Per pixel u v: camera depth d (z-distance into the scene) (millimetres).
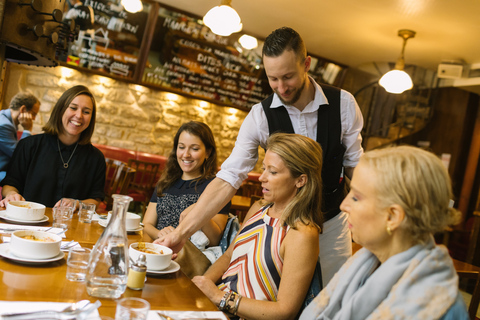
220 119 6137
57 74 5191
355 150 2178
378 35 5074
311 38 5523
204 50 5582
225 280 1678
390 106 6656
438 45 5152
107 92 5453
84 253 1247
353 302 1078
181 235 1790
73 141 2660
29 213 1813
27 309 984
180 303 1214
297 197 1577
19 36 1928
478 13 4047
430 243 1047
